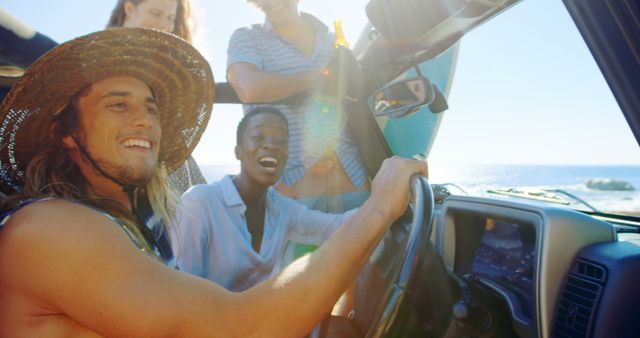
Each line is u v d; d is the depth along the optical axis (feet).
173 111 4.87
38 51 4.61
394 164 3.63
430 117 8.04
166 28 7.62
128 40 3.90
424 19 5.20
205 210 6.58
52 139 3.82
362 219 3.35
